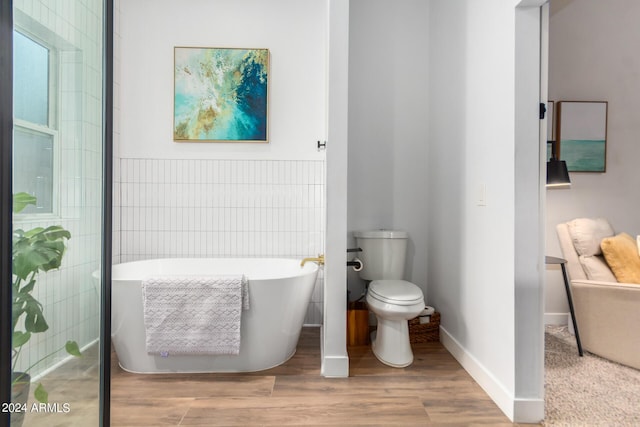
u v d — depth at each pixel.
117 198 2.63
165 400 1.65
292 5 2.69
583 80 2.77
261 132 2.67
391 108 2.76
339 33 1.90
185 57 2.63
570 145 2.76
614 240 2.22
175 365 1.93
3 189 0.74
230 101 2.65
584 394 1.71
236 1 2.67
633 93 2.76
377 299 2.06
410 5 2.75
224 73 2.65
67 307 0.95
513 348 1.52
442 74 2.44
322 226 2.72
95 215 1.05
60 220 0.93
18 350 0.81
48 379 0.90
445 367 2.03
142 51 2.65
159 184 2.67
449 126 2.31
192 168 2.68
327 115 1.95
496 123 1.68
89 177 1.03
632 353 1.99
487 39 1.77
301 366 2.03
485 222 1.79
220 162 2.69
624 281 2.16
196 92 2.64
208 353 1.89
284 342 2.04
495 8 1.68
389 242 2.52
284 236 2.72
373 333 2.54
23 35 0.81
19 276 0.81
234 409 1.58
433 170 2.63
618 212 2.76
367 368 2.01
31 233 0.84
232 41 2.68
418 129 2.76
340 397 1.68
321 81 2.71
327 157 1.91
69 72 0.95
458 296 2.16
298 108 2.71
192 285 1.86
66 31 0.94
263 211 2.71
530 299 1.51
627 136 2.76
